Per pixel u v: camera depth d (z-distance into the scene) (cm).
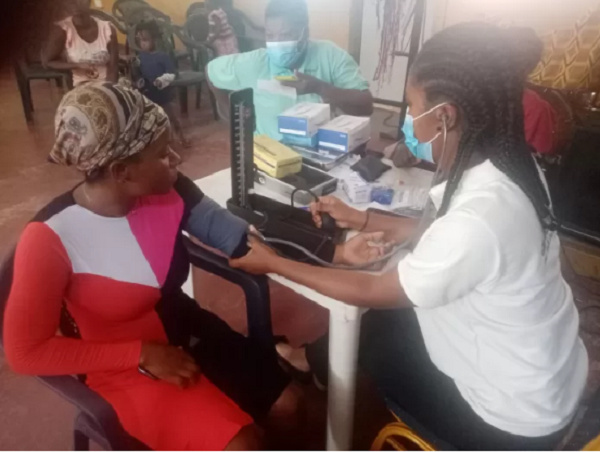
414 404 109
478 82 81
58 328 110
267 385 123
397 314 125
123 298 107
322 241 124
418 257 89
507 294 88
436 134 92
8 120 445
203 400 107
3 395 174
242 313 214
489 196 84
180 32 479
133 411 105
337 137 165
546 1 321
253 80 231
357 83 229
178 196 117
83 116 90
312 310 215
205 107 485
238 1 542
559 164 234
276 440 155
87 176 98
